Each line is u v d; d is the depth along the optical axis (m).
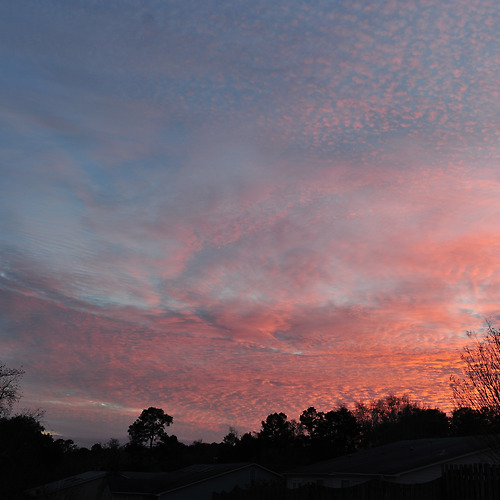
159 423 89.31
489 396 17.69
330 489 24.41
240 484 44.00
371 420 84.94
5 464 26.73
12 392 27.92
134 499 46.62
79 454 90.94
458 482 17.73
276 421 80.69
